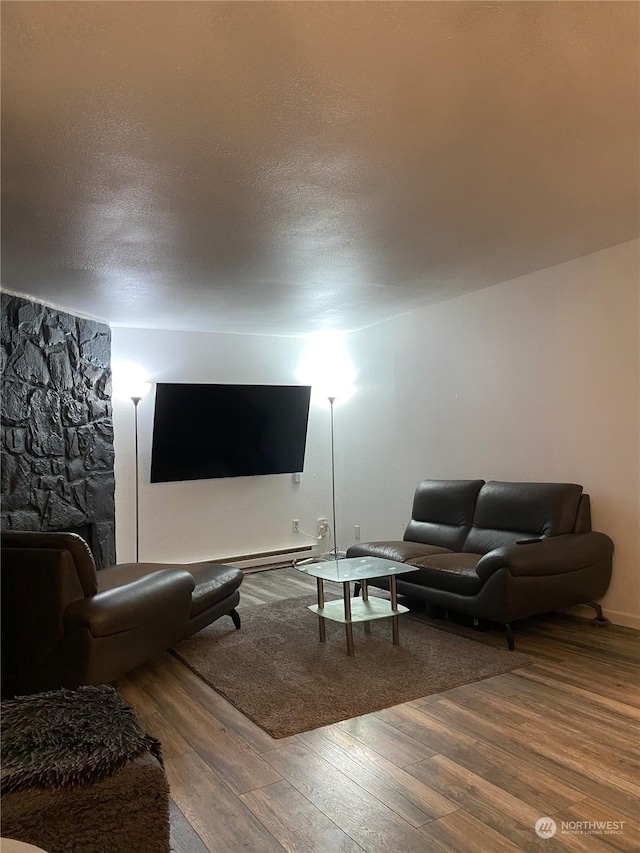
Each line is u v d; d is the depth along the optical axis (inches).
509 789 78.9
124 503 211.6
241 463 234.2
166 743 95.0
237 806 77.4
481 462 187.6
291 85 76.0
